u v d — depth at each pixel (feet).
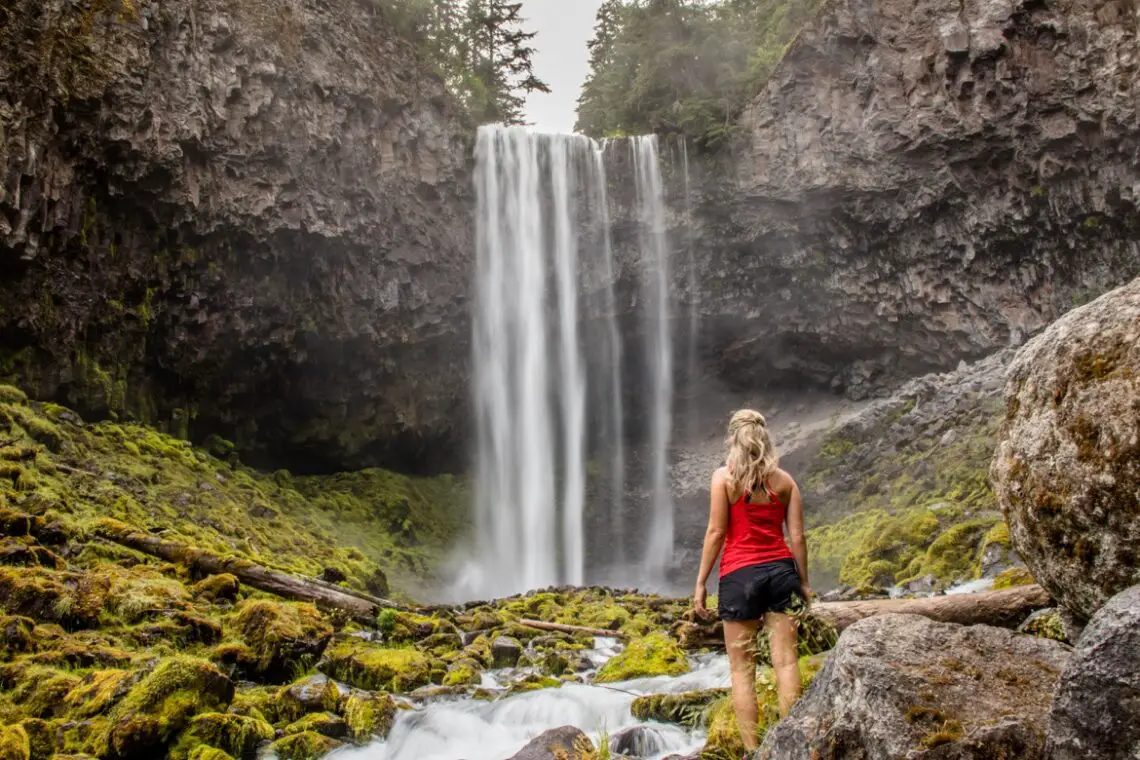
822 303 91.61
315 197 68.85
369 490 77.87
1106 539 11.22
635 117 101.91
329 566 49.60
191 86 59.06
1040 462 12.26
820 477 81.00
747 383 101.45
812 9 94.89
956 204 81.76
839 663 11.76
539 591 56.59
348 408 79.46
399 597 60.29
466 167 83.30
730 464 16.17
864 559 54.08
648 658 28.37
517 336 87.20
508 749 21.34
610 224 90.02
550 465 90.27
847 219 86.38
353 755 20.74
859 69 83.92
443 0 93.15
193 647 26.03
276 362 71.31
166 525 43.52
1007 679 11.34
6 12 46.88
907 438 73.56
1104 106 72.95
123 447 52.65
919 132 80.33
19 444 43.29
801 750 11.59
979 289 83.25
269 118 65.00
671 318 93.91
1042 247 79.97
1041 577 12.53
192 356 64.34
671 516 95.71
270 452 75.92
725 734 16.79
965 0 78.23
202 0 60.80
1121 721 8.70
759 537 15.78
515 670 29.32
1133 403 11.03
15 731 18.08
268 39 65.31
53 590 26.20
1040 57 75.82
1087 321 12.20
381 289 76.28
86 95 51.29
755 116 87.61
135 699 19.60
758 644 15.64
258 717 21.36
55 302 52.80
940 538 46.65
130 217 57.16
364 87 73.46
